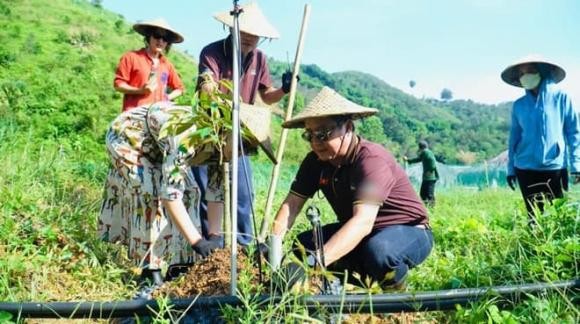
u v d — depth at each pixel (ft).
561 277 13.87
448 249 19.26
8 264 14.14
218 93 13.07
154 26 23.34
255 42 18.26
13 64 146.00
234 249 11.30
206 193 16.20
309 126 12.57
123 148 14.62
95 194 23.20
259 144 13.96
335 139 12.56
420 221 13.76
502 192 56.49
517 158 21.71
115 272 15.03
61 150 27.91
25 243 16.14
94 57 168.86
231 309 10.82
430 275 14.96
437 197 54.44
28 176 21.42
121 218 15.58
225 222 14.39
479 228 19.24
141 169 14.61
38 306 11.49
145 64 23.52
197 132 12.76
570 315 11.59
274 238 11.25
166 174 13.83
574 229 15.72
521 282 13.15
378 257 12.92
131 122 14.71
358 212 12.39
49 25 195.42
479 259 15.31
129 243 15.05
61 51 169.37
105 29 214.28
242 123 13.71
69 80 137.80
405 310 11.64
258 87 19.16
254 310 10.95
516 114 21.71
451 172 102.94
